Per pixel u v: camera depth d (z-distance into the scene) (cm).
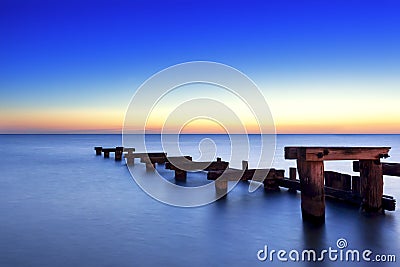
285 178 1448
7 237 807
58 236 816
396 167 995
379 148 935
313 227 873
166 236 819
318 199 875
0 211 1070
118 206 1142
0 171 2191
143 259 678
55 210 1084
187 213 1040
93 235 824
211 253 712
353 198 1066
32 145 6731
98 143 8062
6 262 659
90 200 1245
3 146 6178
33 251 717
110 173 2067
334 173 1176
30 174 2041
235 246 754
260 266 648
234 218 979
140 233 842
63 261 665
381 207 968
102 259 676
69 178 1861
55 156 3550
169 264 655
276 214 1017
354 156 905
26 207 1130
